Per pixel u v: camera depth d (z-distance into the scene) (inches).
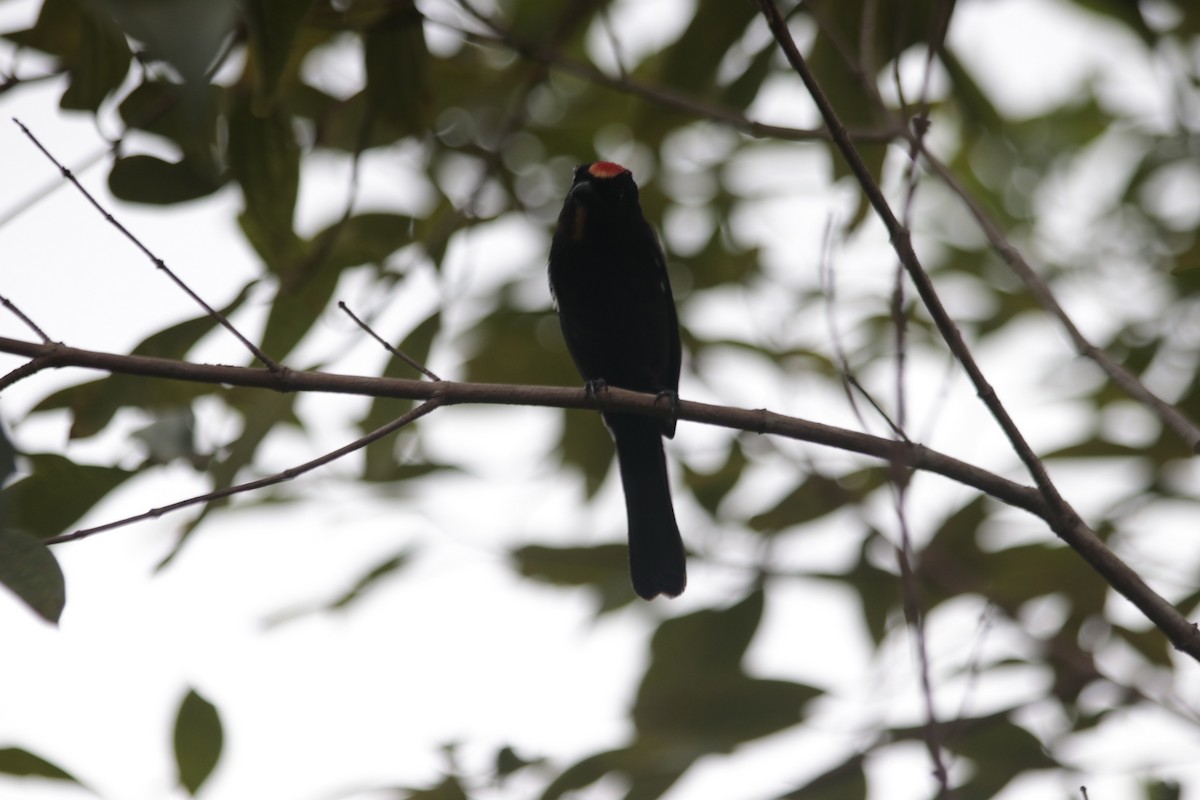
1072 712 360.5
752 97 418.0
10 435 228.1
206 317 338.6
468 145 470.3
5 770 284.7
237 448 335.9
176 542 319.9
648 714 346.9
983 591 394.9
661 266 417.4
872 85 322.3
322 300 359.9
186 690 309.1
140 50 295.9
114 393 336.2
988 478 262.4
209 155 323.6
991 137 473.7
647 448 396.8
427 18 365.7
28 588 218.2
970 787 335.6
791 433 279.4
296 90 404.2
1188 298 444.1
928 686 224.1
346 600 402.6
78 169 317.7
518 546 415.2
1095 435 442.6
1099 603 391.5
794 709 343.9
